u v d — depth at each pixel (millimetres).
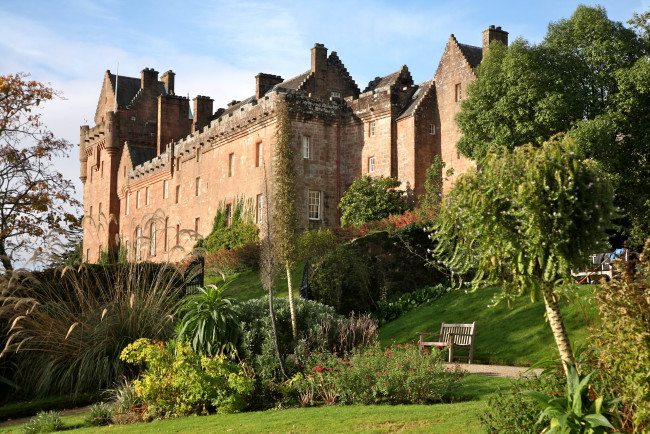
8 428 10227
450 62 33500
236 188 37719
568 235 6055
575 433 5613
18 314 12445
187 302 12953
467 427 7207
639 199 24906
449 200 6945
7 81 25656
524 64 26062
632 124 25406
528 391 6023
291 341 12180
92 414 10172
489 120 26891
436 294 19484
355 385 9891
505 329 15188
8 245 25047
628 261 6191
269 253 11523
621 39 25984
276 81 43906
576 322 13766
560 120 25625
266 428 8156
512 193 6184
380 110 34656
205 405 10047
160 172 48219
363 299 20125
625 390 5750
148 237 15188
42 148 26688
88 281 13922
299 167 34250
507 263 6555
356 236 24797
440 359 10578
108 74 59812
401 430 7488
